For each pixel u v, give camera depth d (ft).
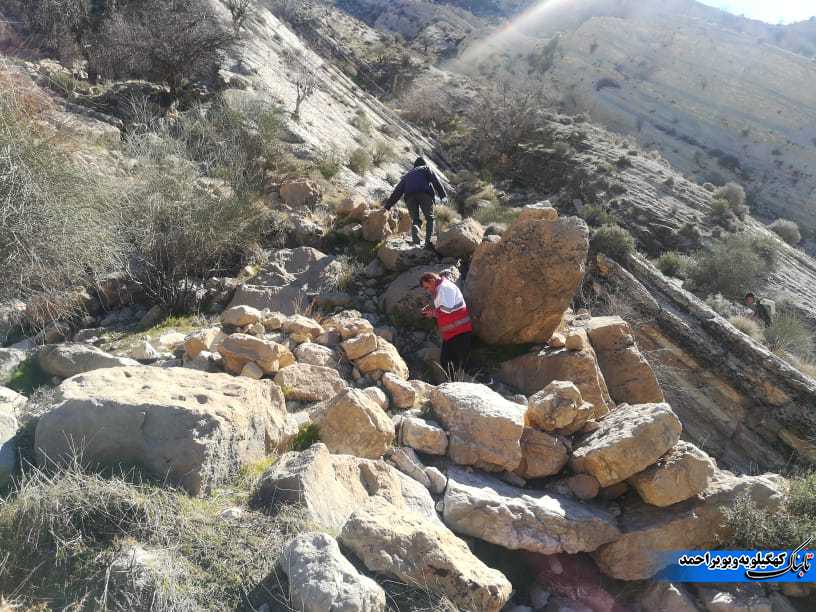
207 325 21.03
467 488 13.34
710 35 314.55
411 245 27.25
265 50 80.48
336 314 23.21
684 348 35.29
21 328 17.89
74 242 15.85
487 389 16.71
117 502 9.11
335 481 11.35
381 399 16.25
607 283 39.63
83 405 10.35
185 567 8.57
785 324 49.70
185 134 33.14
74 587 8.12
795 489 14.67
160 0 55.16
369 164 54.54
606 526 13.43
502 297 22.29
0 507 9.11
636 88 286.87
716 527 13.94
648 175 101.45
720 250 71.51
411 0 368.48
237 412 11.43
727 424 33.27
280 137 43.96
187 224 22.25
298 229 28.09
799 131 257.14
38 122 16.37
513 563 13.07
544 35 414.82
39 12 51.13
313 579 8.17
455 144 123.75
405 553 9.53
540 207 22.47
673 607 12.65
